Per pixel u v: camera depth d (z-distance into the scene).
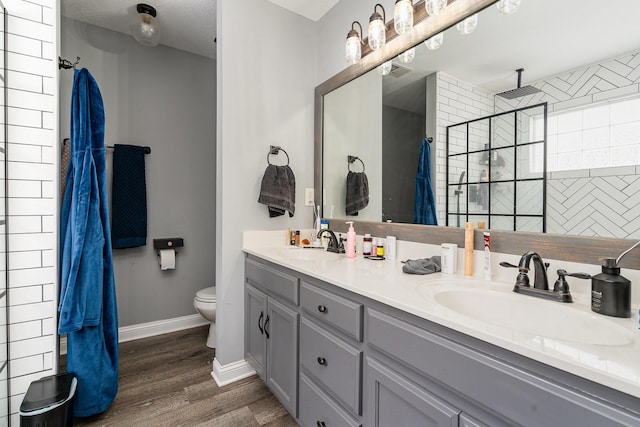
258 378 1.90
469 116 1.25
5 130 1.31
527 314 0.91
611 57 0.89
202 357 2.14
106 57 2.33
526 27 1.08
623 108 0.87
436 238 1.38
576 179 0.96
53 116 1.43
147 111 2.50
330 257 1.66
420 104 1.45
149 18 2.06
